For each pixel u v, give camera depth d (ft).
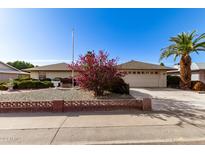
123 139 14.19
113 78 32.42
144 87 68.74
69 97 34.04
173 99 35.65
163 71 70.69
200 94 45.06
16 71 92.99
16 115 21.42
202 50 56.44
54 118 20.10
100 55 32.22
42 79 79.61
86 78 31.94
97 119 19.69
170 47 58.95
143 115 21.54
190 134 15.20
